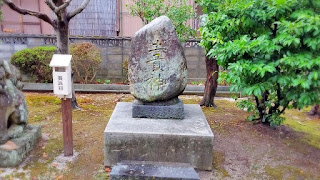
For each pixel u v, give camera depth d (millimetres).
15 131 3350
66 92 3141
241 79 3500
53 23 4984
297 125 4668
